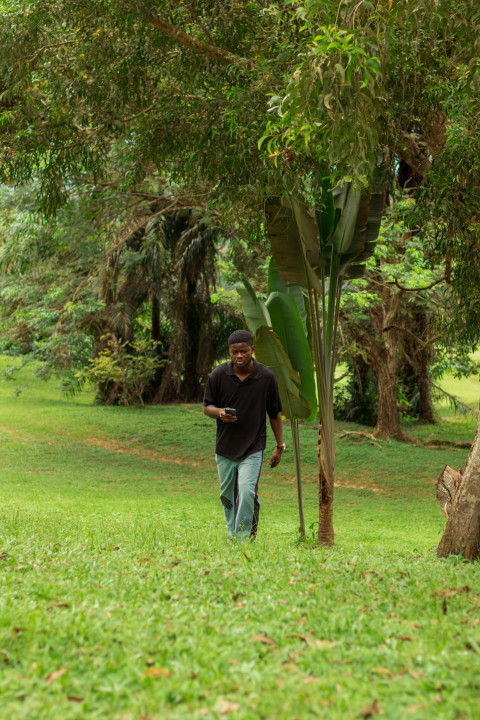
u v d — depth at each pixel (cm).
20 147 1043
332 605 356
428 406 3303
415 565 476
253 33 959
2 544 517
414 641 299
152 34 973
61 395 3738
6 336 2998
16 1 985
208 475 2172
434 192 920
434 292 2223
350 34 461
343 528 1248
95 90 1009
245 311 734
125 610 338
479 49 621
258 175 894
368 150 524
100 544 559
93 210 2019
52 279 2706
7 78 1001
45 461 2233
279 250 753
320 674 268
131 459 2375
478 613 349
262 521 1245
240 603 358
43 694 246
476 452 551
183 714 233
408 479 2131
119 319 2956
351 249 754
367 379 3186
